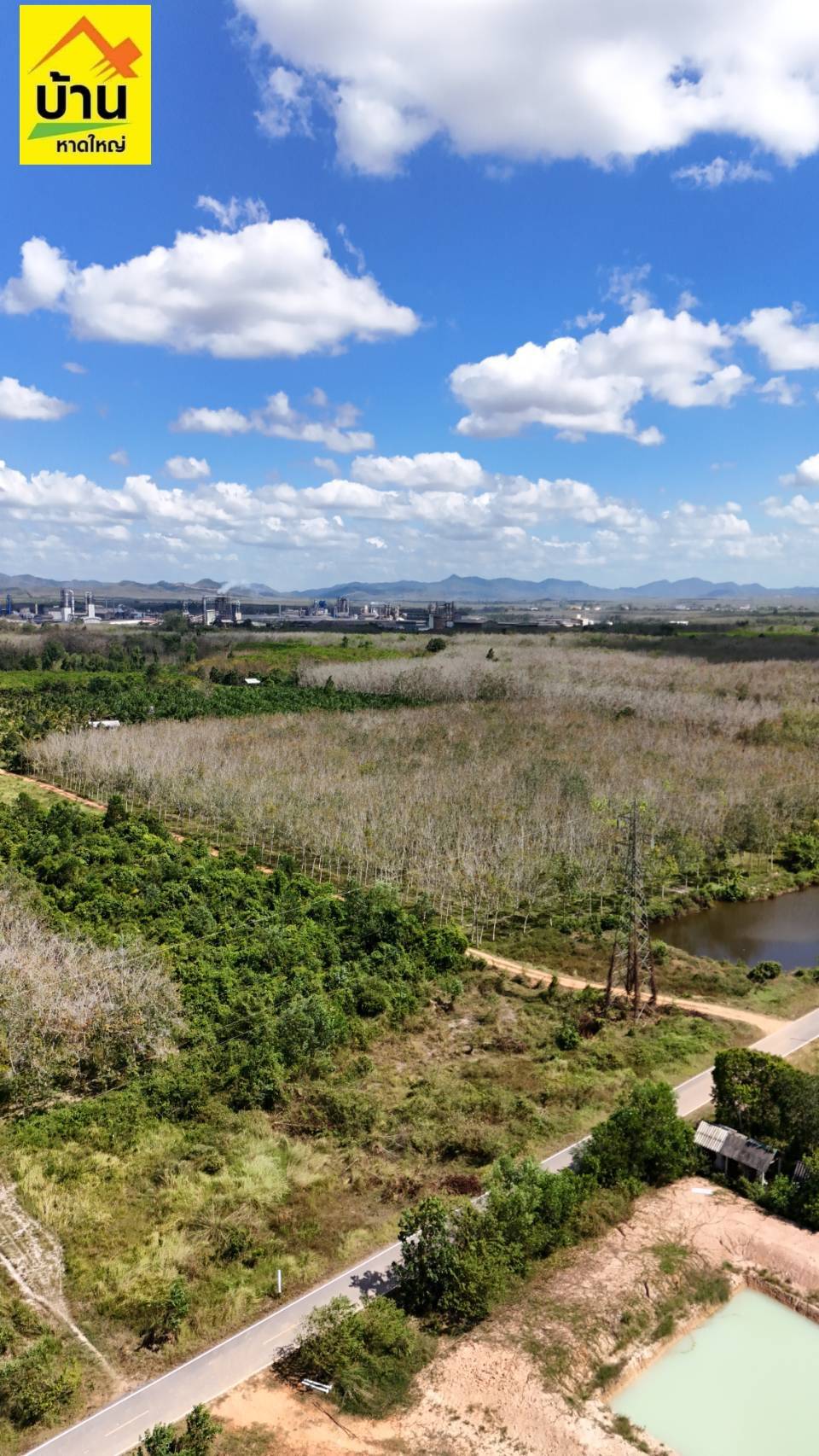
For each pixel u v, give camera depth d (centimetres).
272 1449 3519
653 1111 5372
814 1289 4441
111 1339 4066
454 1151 5484
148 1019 6303
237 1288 4344
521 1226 4538
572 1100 6009
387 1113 5862
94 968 6569
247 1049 6253
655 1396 3894
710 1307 4381
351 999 7150
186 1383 3838
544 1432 3609
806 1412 3834
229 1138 5516
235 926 8450
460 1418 3700
